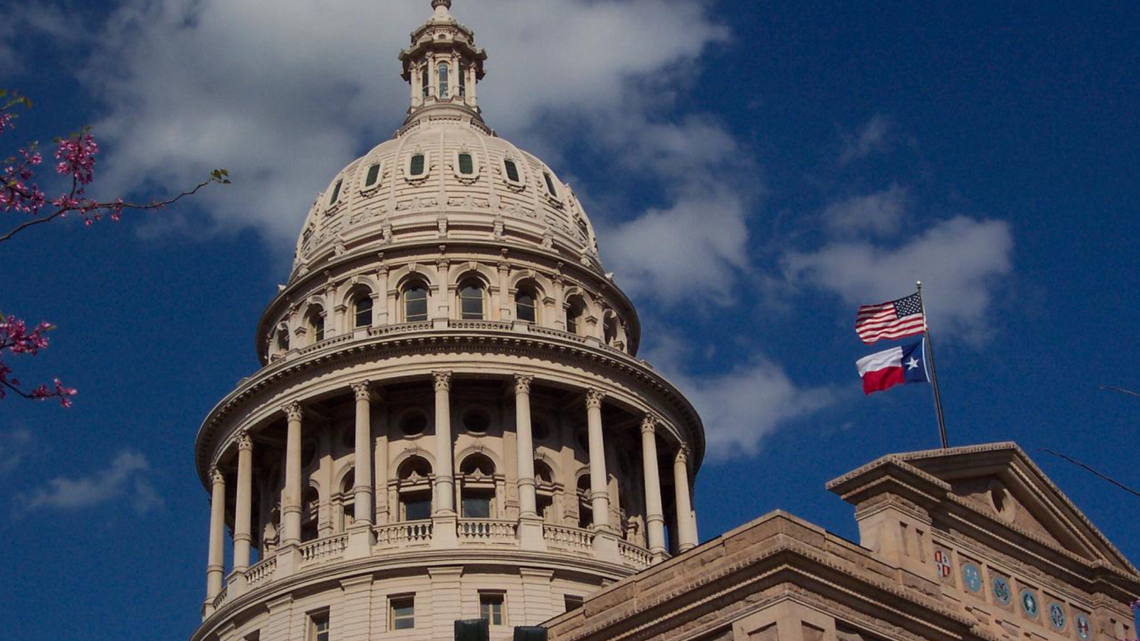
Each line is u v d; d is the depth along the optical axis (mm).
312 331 103562
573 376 96938
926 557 60719
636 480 101812
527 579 88062
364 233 105250
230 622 91062
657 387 100375
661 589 58188
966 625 59406
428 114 118750
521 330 96812
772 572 53875
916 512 61500
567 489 95875
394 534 90250
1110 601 69688
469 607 86875
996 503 67062
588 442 97875
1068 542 69188
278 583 89125
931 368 68688
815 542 55938
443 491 91688
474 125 118812
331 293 102562
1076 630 67438
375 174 109875
